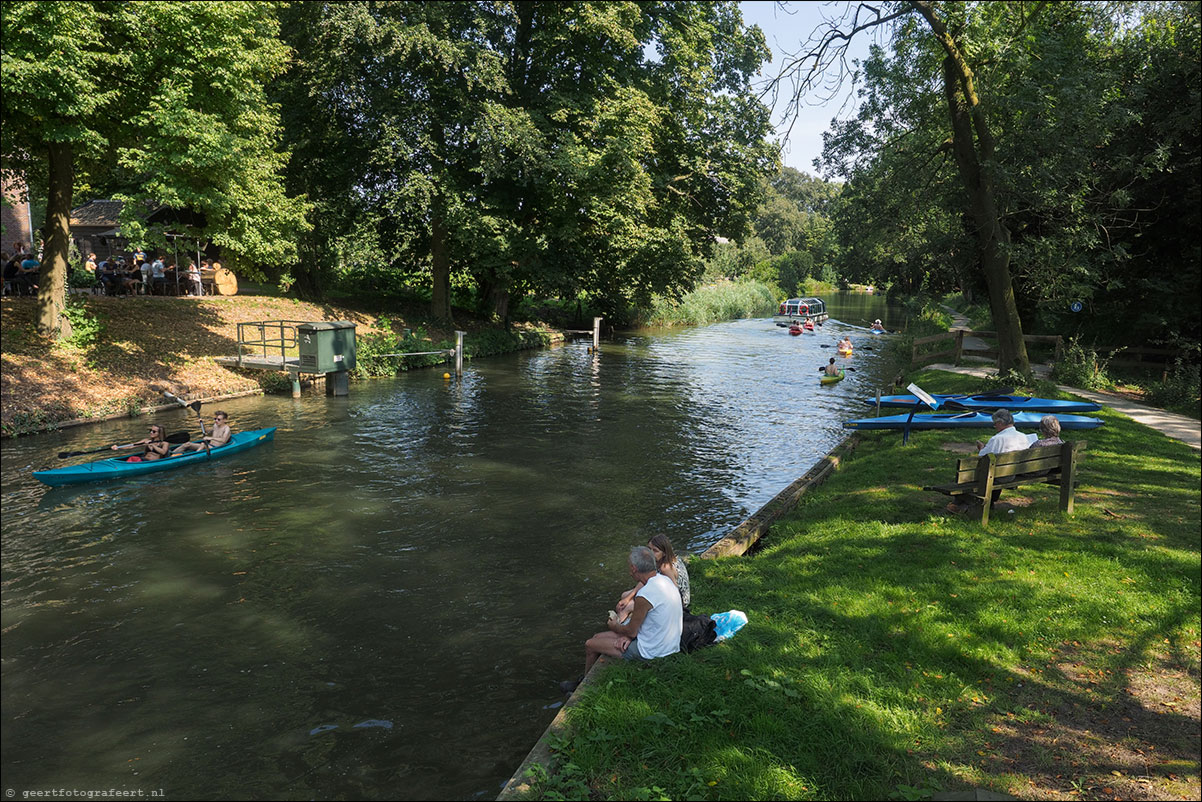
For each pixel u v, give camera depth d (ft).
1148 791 15.85
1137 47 77.20
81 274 97.76
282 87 100.73
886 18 53.88
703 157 114.21
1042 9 61.05
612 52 106.22
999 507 35.27
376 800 18.56
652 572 22.03
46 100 55.11
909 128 72.90
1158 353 85.10
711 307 204.85
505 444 57.47
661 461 53.21
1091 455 45.44
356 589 31.45
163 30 60.39
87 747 20.77
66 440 54.19
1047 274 62.34
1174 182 77.87
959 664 21.26
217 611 29.30
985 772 16.49
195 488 44.96
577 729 17.99
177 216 104.78
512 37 104.88
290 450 54.08
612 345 134.21
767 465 52.60
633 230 105.29
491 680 24.45
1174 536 30.96
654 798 15.23
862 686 19.75
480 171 97.66
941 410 60.08
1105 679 20.51
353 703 23.06
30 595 30.50
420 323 115.24
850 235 115.34
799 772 16.25
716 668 20.56
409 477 48.11
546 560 34.78
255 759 20.26
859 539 31.71
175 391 67.92
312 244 111.65
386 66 94.38
